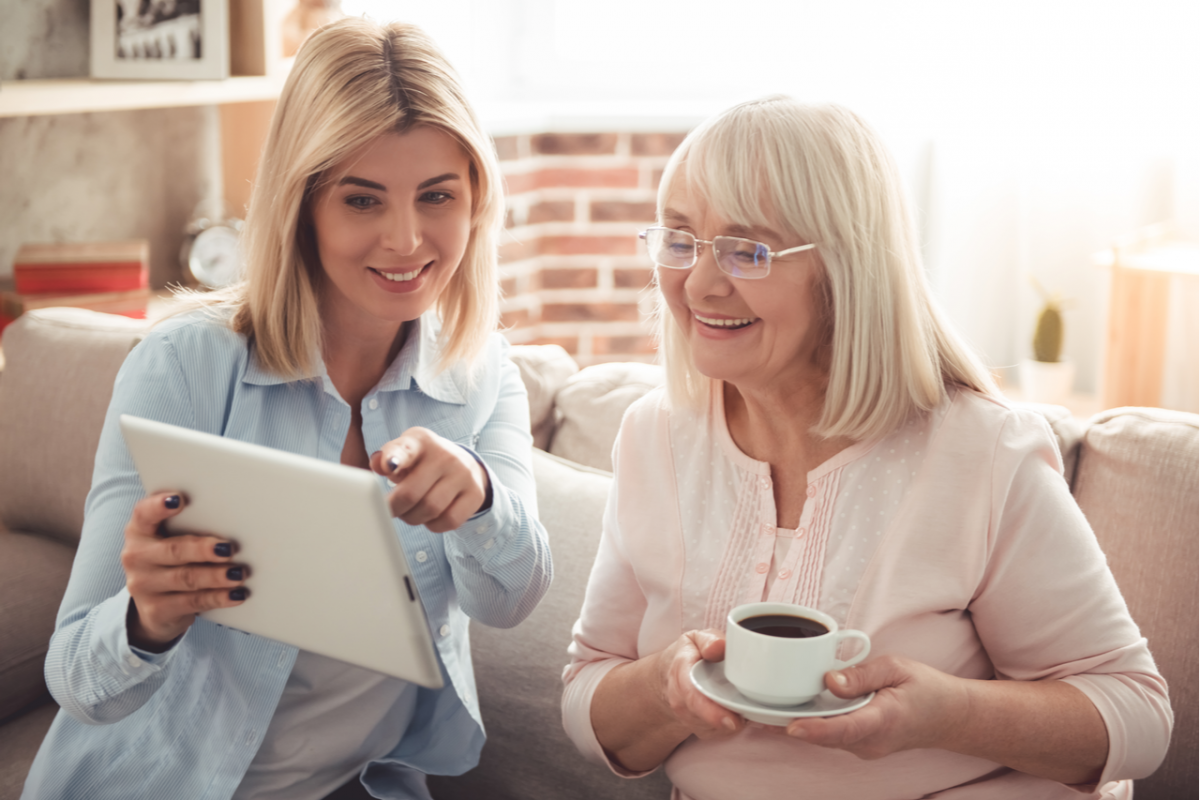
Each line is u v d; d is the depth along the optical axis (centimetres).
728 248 103
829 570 106
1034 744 98
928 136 334
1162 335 307
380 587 86
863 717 89
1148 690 102
